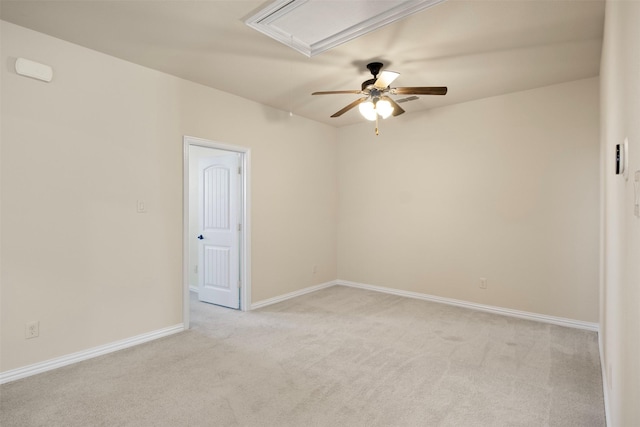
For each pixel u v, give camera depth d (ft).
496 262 13.37
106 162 9.80
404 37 8.76
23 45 8.36
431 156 15.05
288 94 13.17
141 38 8.94
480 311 13.57
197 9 7.65
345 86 12.30
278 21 8.06
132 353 9.68
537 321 12.37
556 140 12.07
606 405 6.78
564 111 11.91
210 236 15.06
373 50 9.48
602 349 8.73
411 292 15.72
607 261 7.30
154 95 10.87
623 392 4.33
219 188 14.67
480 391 7.66
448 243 14.58
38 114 8.59
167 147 11.19
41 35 8.64
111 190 9.91
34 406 7.06
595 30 8.41
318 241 17.17
